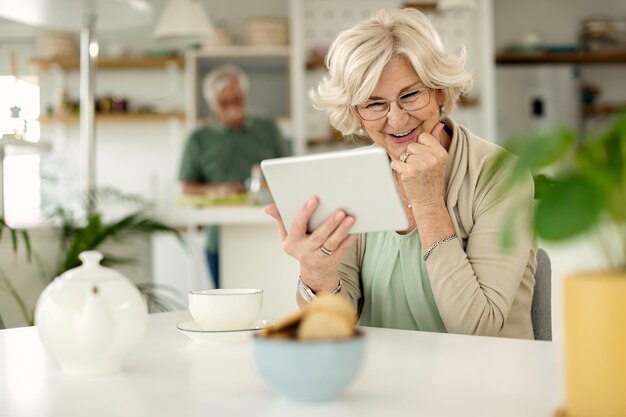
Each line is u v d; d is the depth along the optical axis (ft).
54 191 18.51
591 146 1.82
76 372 2.91
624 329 1.90
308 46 18.03
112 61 18.26
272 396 2.50
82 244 8.86
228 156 15.37
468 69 5.07
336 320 2.36
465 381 2.65
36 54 18.34
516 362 2.96
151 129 19.43
